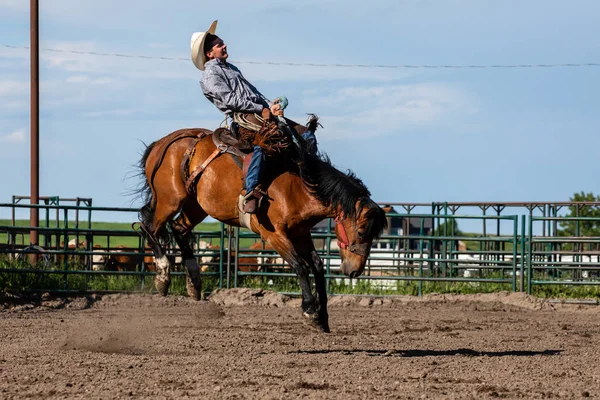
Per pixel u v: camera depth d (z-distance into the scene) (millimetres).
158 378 8953
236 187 10906
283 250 10617
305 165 10500
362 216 10398
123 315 16375
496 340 13438
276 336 13453
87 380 8781
